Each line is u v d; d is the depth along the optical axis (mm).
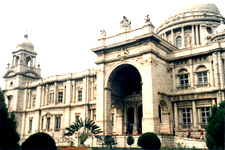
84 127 37062
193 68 41812
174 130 41281
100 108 42812
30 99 68125
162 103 41656
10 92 70750
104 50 44500
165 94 41312
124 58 41656
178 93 41969
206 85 39906
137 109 47500
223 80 37688
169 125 41156
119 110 49344
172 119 41812
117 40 43938
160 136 33625
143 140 26188
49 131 59125
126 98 48750
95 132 38844
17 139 21203
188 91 41094
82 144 36062
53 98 61906
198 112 40094
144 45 39531
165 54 43906
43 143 20953
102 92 43312
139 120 48000
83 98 56812
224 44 38844
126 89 50125
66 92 59719
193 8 66500
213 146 20844
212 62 39844
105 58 44812
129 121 48969
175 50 47531
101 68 44500
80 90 58125
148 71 38156
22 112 68125
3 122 20312
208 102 39281
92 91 56125
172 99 42531
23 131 66000
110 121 42781
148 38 38969
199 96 39969
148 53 38656
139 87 48781
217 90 37719
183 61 43031
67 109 58125
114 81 46125
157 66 40125
